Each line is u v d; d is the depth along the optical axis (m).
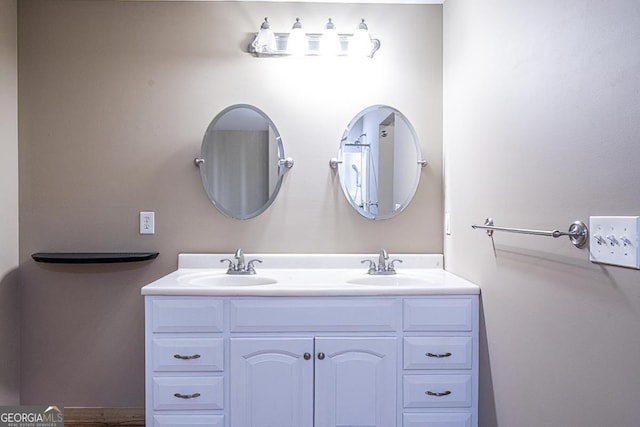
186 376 1.57
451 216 1.98
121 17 2.05
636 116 0.83
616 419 0.89
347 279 1.82
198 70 2.07
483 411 1.58
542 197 1.17
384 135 2.10
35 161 2.03
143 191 2.06
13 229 2.00
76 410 2.05
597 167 0.94
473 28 1.69
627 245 0.85
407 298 1.60
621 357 0.88
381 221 2.11
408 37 2.11
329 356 1.59
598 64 0.94
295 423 1.59
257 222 2.08
